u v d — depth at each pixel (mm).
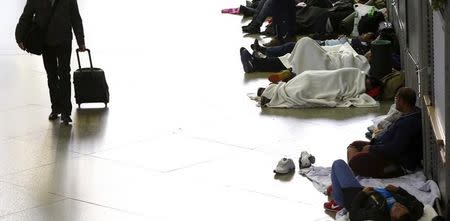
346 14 18984
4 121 13312
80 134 12445
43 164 11164
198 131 12391
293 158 11016
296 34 19062
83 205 9664
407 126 9867
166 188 10086
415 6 10828
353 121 12719
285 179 10219
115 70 16781
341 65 15078
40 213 9477
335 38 18750
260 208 9359
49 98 14703
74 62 17625
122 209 9492
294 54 15391
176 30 21250
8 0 26578
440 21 8148
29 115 13625
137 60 17719
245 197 9703
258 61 16141
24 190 10219
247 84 15273
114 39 20250
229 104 13938
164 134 12281
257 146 11594
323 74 13820
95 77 13656
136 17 23469
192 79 15812
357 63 15055
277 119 12945
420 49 9703
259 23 20219
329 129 12344
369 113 13125
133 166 10914
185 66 16984
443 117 8211
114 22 22750
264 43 18969
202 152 11398
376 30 17781
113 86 15398
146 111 13602
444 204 8602
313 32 19328
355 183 8742
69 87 13000
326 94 13617
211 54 18125
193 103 14039
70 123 13039
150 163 11008
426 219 8336
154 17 23406
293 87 13703
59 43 12711
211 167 10773
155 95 14656
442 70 8164
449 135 7891
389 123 10578
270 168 10641
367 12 18453
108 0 26797
